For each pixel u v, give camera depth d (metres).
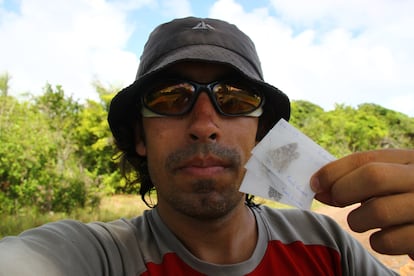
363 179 0.20
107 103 4.12
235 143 0.33
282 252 0.35
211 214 0.32
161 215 0.35
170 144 0.33
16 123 2.66
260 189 0.24
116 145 0.50
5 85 3.00
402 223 0.19
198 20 0.37
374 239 0.20
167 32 0.36
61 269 0.25
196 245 0.34
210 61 0.33
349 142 5.25
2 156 2.35
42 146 2.55
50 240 0.28
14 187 2.35
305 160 0.24
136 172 0.51
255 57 0.38
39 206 2.42
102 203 2.99
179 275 0.32
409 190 0.19
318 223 0.39
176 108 0.33
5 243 0.26
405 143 6.12
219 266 0.32
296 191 0.23
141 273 0.31
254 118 0.35
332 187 0.21
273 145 0.25
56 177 2.54
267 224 0.37
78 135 3.89
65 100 3.66
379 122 6.26
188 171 0.32
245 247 0.35
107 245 0.32
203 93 0.33
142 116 0.37
